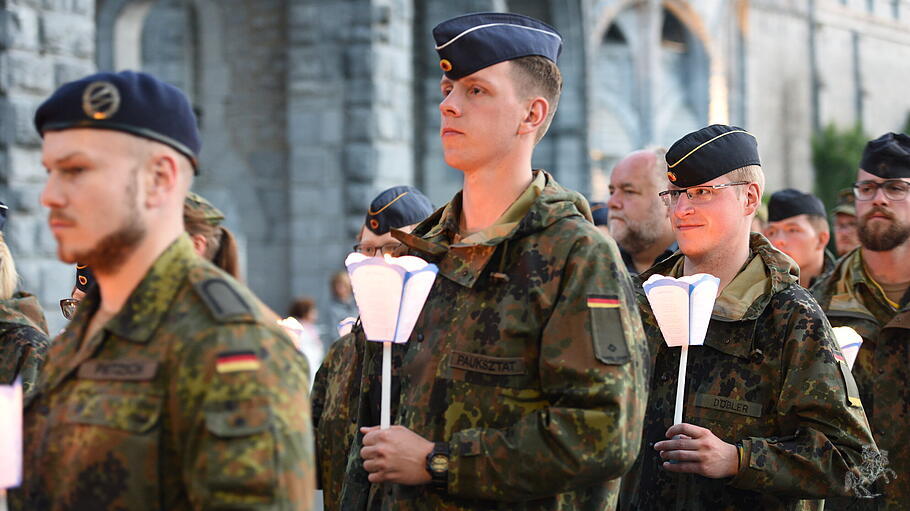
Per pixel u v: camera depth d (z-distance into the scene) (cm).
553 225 505
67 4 1989
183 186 418
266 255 2859
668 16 7119
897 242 830
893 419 802
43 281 1938
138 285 403
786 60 7831
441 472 479
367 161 2641
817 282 885
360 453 520
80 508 381
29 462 400
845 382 616
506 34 520
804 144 7925
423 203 862
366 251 849
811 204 1144
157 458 380
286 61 2859
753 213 675
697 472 594
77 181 394
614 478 480
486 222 534
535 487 471
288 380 391
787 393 616
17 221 1912
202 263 412
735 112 7431
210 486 371
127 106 397
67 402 395
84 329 419
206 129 2939
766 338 635
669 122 6925
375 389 550
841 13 8094
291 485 379
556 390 482
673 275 709
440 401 498
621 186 868
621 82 6738
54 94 402
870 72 8150
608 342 478
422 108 3152
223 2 2927
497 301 499
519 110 523
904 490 793
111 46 2894
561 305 486
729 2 7319
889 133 840
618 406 470
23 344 722
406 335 504
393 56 2695
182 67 2953
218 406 377
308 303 2177
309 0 2692
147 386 386
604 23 5528
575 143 4022
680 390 601
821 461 600
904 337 807
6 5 1906
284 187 2861
